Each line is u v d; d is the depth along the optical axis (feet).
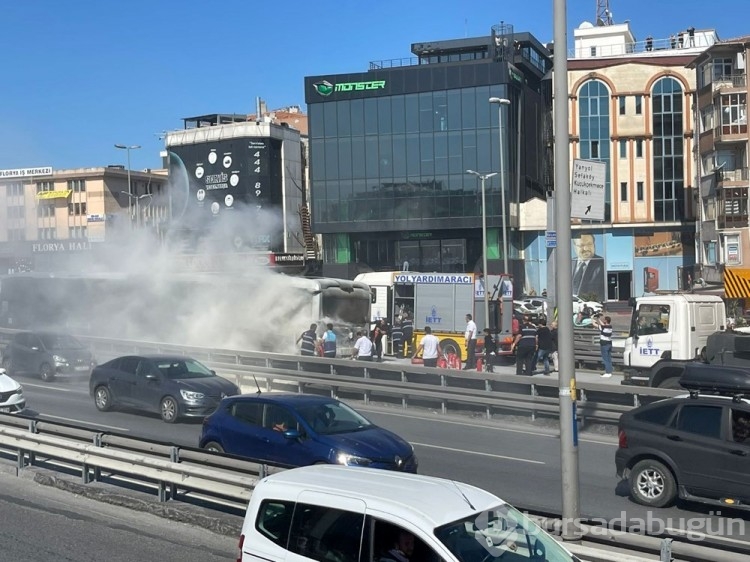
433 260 218.38
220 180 240.53
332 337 84.89
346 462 36.73
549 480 42.16
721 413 35.63
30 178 237.86
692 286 182.91
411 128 213.46
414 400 69.77
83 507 35.32
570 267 27.07
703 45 233.76
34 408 66.59
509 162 208.95
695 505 37.50
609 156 210.38
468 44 240.32
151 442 35.19
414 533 16.92
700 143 177.78
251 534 19.52
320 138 220.43
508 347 104.88
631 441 37.70
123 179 249.96
